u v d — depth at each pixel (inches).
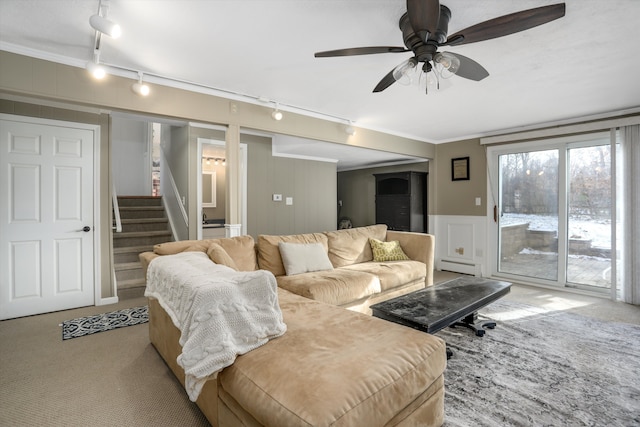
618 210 151.3
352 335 63.8
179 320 64.7
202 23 80.5
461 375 83.5
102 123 146.4
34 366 88.7
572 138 165.6
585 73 110.3
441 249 224.4
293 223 237.3
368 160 276.8
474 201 206.4
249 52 96.0
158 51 95.3
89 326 117.6
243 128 138.1
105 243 146.3
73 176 139.0
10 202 126.6
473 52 95.1
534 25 64.7
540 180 179.5
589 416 67.1
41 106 133.3
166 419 67.1
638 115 145.5
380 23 80.7
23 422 65.9
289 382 47.3
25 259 129.0
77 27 83.0
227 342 54.6
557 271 172.6
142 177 259.1
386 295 135.1
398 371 51.9
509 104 143.6
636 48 92.8
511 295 157.8
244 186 208.2
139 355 95.3
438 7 59.7
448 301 98.4
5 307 124.9
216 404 59.3
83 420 66.7
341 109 152.3
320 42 90.1
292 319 73.4
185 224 183.5
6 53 90.2
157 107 114.0
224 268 77.4
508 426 64.2
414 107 148.9
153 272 86.3
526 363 89.7
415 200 259.6
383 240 172.7
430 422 59.2
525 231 185.3
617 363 89.4
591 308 137.6
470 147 208.2
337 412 41.9
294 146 212.7
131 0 71.1
